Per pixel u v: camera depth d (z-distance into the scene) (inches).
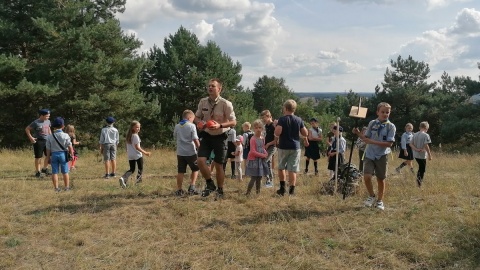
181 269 168.6
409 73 1457.9
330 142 433.1
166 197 279.1
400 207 256.8
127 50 960.9
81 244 193.3
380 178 247.6
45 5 861.8
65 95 852.0
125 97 888.9
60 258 176.7
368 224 221.0
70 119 879.7
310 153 463.5
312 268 168.9
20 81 776.3
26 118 864.9
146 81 1261.1
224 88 1254.9
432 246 188.2
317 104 3378.4
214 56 1247.5
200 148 273.1
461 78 1366.9
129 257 177.5
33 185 332.5
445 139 1195.3
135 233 205.0
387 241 193.6
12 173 440.1
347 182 294.4
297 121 291.0
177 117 1183.6
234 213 239.1
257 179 296.0
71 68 806.5
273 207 252.4
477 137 1196.5
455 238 196.5
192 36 1275.8
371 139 245.9
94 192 294.7
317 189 311.4
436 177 379.2
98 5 987.3
